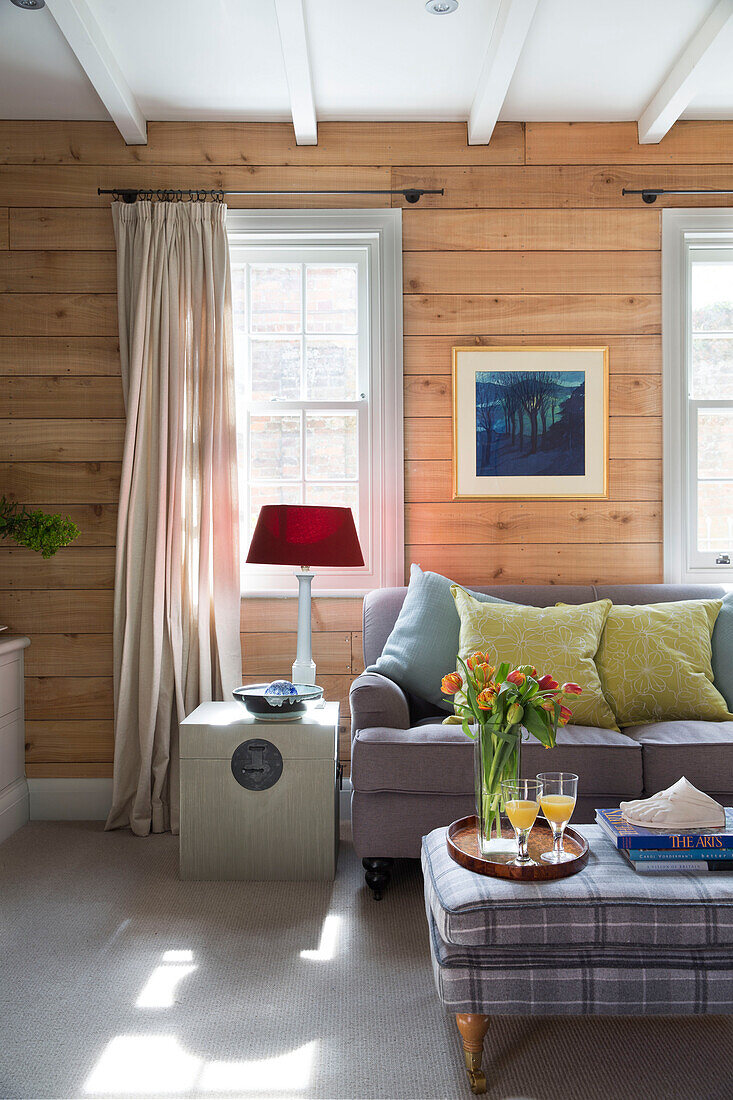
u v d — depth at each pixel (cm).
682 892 170
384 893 270
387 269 355
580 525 359
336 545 298
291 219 355
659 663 289
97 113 349
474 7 280
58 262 355
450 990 168
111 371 355
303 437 365
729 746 255
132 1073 177
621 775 255
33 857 306
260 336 366
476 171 358
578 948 168
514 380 358
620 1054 187
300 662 313
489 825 186
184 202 349
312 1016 200
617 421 359
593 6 281
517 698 188
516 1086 175
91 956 229
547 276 358
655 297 358
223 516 343
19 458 355
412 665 299
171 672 337
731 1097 171
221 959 227
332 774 280
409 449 358
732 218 358
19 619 355
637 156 359
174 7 278
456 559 359
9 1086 172
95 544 355
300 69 301
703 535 367
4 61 310
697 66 299
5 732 335
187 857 281
